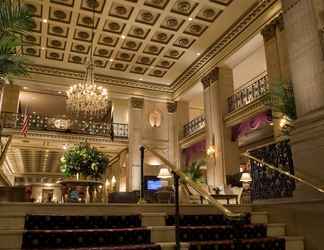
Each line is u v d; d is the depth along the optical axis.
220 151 13.86
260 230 4.34
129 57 15.49
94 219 4.12
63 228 3.95
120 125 17.70
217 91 14.44
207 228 4.15
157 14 12.55
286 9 4.95
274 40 10.91
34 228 3.83
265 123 13.24
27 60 5.49
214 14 12.46
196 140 16.30
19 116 15.51
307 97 4.40
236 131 13.56
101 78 17.05
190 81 16.77
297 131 4.45
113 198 8.80
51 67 16.11
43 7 11.95
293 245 4.07
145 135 17.45
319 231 3.93
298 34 4.66
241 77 16.47
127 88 17.64
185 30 13.48
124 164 17.73
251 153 5.73
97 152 8.34
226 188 13.12
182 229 4.04
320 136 4.07
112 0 11.68
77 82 16.58
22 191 6.00
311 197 4.11
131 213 4.48
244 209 5.09
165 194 9.29
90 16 12.56
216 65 14.56
